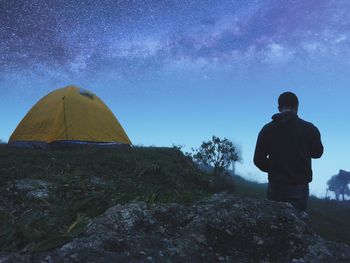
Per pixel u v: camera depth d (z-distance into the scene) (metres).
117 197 3.06
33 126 7.41
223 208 2.47
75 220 2.52
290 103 3.13
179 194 3.48
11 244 2.14
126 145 7.66
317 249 2.26
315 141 3.02
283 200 3.04
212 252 2.19
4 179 3.77
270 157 3.10
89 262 1.92
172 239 2.25
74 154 5.88
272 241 2.29
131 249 2.06
